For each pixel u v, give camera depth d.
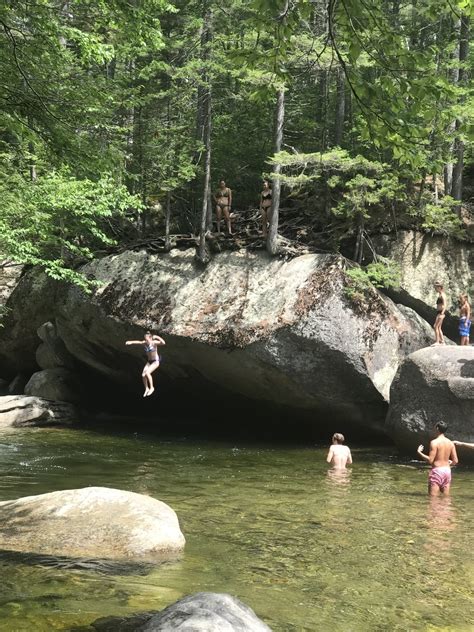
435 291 17.94
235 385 17.47
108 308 19.05
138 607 5.00
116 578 5.71
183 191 23.11
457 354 14.06
